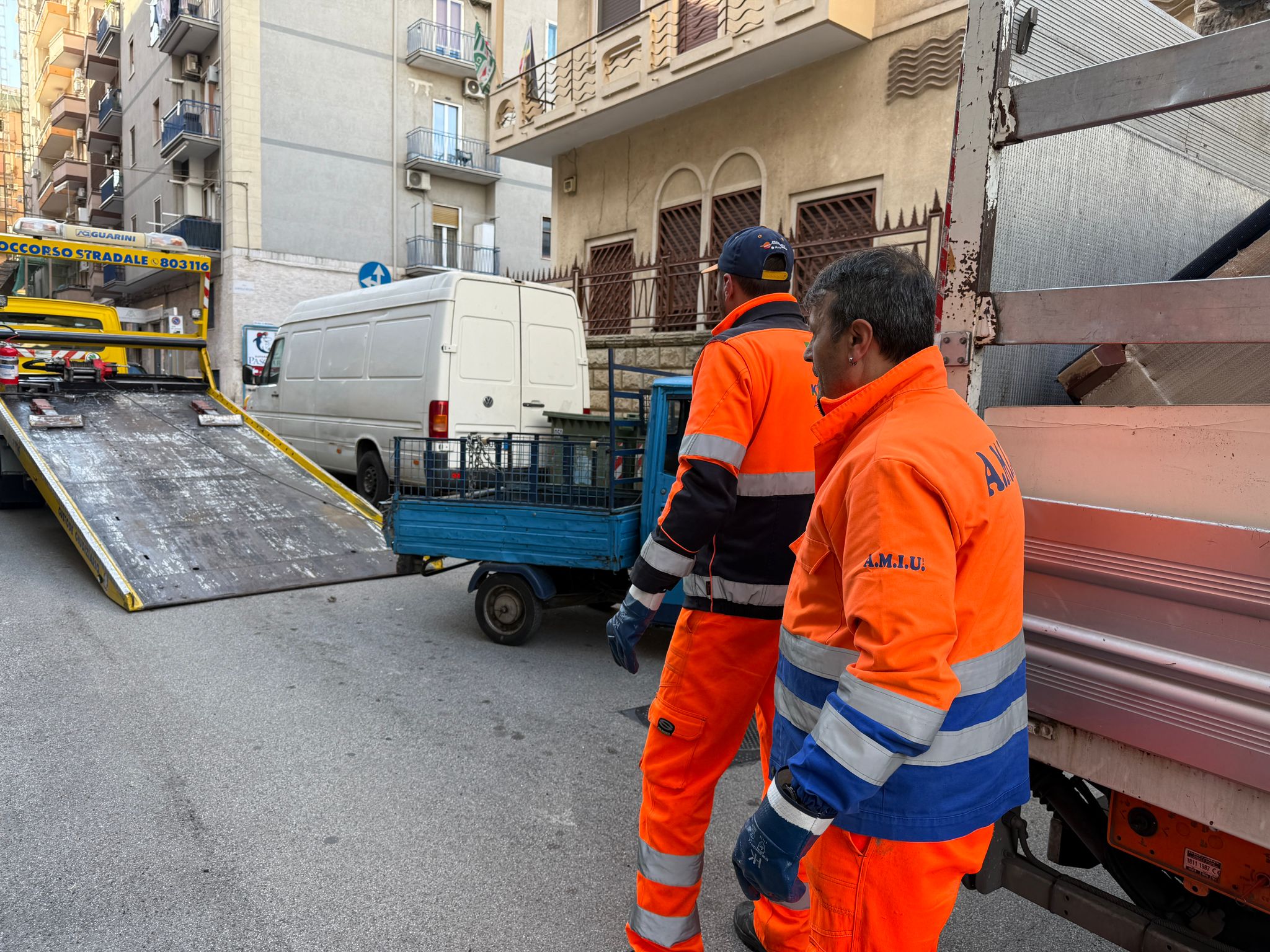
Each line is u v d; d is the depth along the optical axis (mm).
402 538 5336
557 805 3232
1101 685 1567
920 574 1222
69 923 2443
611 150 12250
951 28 7969
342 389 9258
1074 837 2031
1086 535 1599
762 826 1303
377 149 23953
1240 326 1396
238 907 2547
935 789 1336
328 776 3420
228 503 7273
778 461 2096
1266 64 1350
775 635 2127
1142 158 2277
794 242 9602
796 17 8516
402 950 2375
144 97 27359
